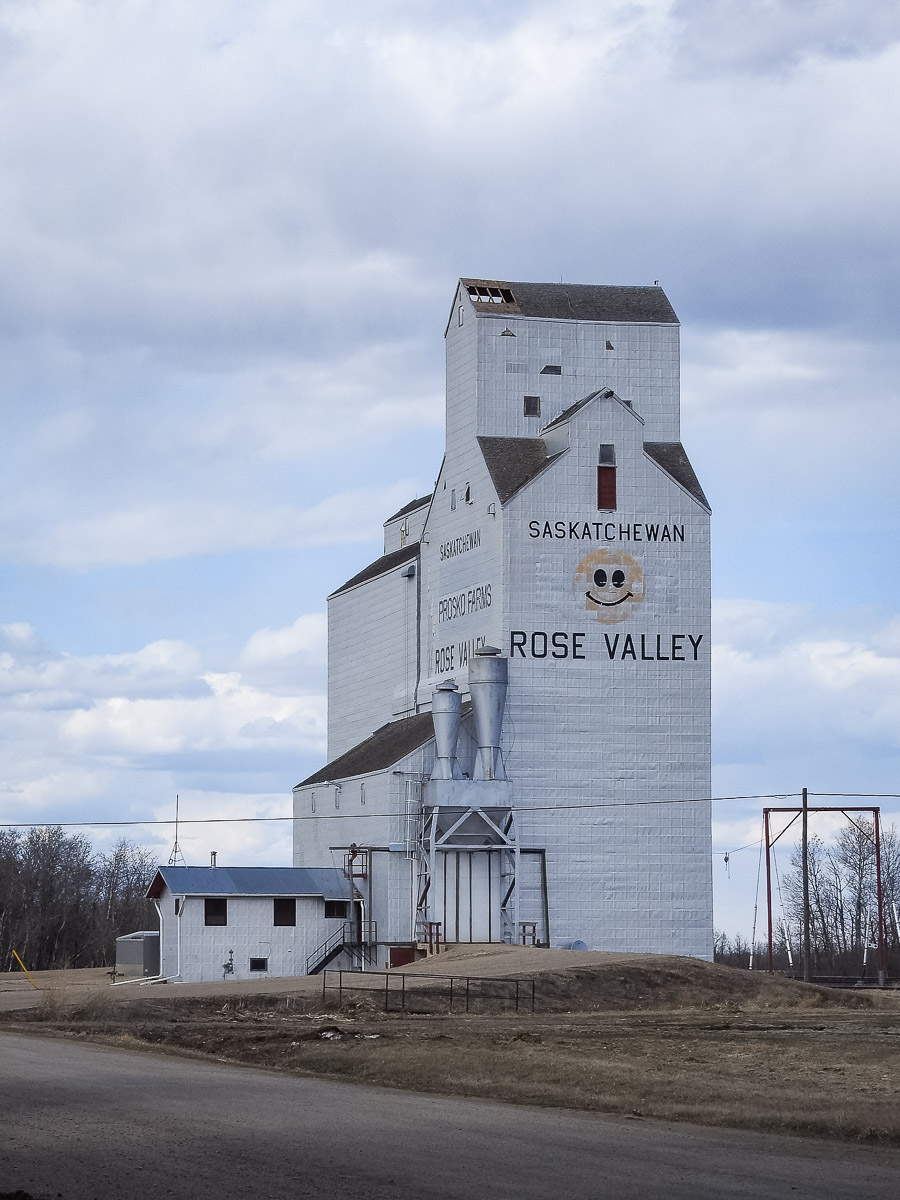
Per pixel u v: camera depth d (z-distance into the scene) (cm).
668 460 12056
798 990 9144
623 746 11306
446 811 10938
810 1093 4178
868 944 17912
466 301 12388
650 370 12475
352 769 12075
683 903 11238
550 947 10825
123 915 18450
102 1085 4253
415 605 13038
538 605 11312
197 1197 2689
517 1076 4512
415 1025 6650
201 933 10831
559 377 12319
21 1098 3941
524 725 11194
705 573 11562
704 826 11338
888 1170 3028
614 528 11475
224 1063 5141
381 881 11119
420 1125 3509
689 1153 3184
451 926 10888
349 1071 4825
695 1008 8475
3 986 10931
